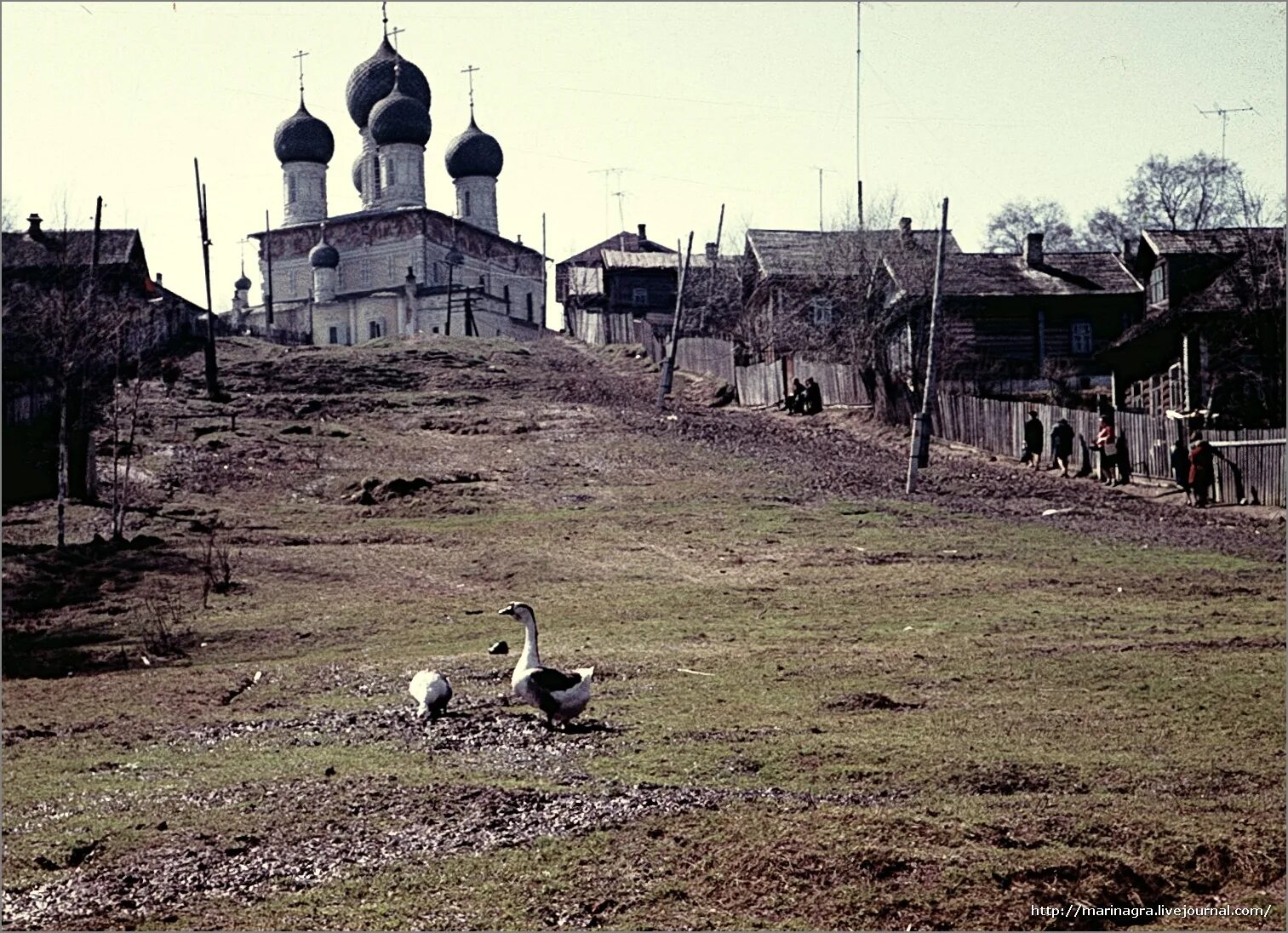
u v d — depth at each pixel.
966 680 20.02
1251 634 23.67
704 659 22.30
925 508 41.28
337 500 43.91
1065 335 67.06
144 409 54.91
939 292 48.88
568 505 42.69
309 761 15.83
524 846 12.47
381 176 116.12
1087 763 14.97
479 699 19.52
